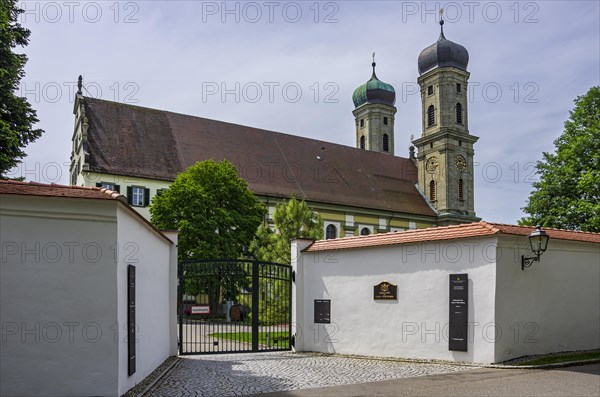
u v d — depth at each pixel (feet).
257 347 56.03
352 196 200.64
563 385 32.76
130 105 166.40
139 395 31.83
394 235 50.72
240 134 189.06
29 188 29.45
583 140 94.94
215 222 125.59
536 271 45.50
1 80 71.87
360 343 52.16
